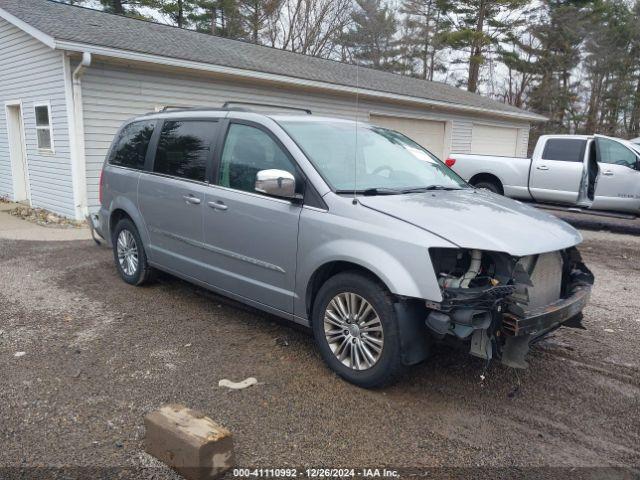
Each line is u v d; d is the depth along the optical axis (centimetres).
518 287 327
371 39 3122
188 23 2958
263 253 421
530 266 353
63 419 326
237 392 362
